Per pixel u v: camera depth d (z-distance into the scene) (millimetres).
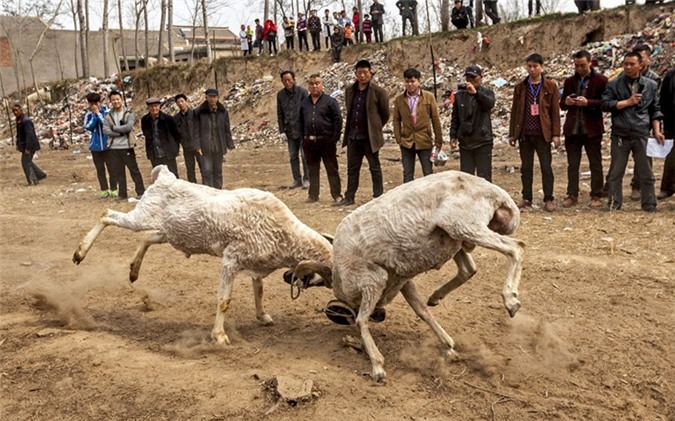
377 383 4695
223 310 5469
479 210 4484
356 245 4859
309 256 5379
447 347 5109
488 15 25547
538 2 26188
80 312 6367
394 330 5703
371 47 28219
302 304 6566
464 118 9578
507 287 4297
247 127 27891
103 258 8625
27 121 16641
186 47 53594
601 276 6844
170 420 4355
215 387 4637
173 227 5668
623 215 9148
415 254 4672
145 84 35188
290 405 4371
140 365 5035
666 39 19391
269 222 5359
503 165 14852
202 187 5789
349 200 11211
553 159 15016
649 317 5730
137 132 31766
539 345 5223
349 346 5312
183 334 5742
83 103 35719
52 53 43812
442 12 27047
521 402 4418
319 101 11133
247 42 33719
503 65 24016
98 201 13398
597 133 9492
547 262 7395
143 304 6699
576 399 4461
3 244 9555
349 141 10820
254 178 15836
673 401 4430
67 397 4691
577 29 22594
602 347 5176
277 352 5281
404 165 10250
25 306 6746
